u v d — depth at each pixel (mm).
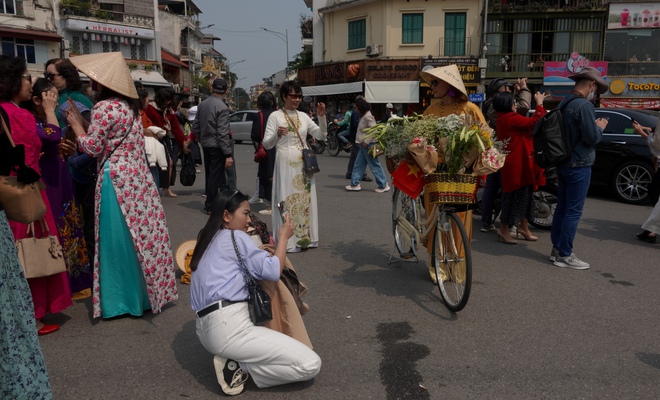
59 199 4594
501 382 3369
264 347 3164
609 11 25766
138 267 4371
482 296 4891
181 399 3221
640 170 9312
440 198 4438
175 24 51375
